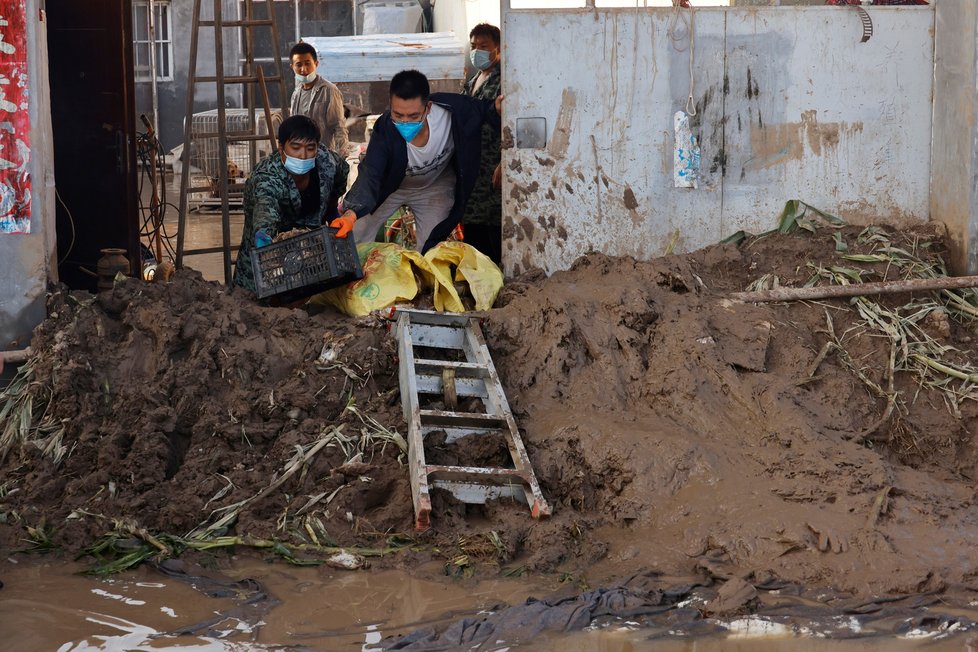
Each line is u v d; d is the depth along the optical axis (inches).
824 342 318.7
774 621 219.8
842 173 359.6
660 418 293.9
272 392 289.7
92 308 308.7
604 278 338.6
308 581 238.2
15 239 315.9
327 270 306.3
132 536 253.6
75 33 403.5
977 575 236.8
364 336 303.4
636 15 348.2
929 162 361.1
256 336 302.0
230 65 1139.3
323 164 339.6
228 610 223.0
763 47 352.2
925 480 275.7
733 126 354.9
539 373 305.0
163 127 1149.7
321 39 756.6
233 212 828.6
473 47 432.5
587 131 351.3
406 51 740.0
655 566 245.0
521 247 354.6
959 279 329.7
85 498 267.9
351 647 207.2
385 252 330.6
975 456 299.3
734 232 359.6
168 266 384.2
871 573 237.5
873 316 321.7
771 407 290.8
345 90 739.4
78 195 411.2
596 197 354.3
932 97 358.0
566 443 280.2
